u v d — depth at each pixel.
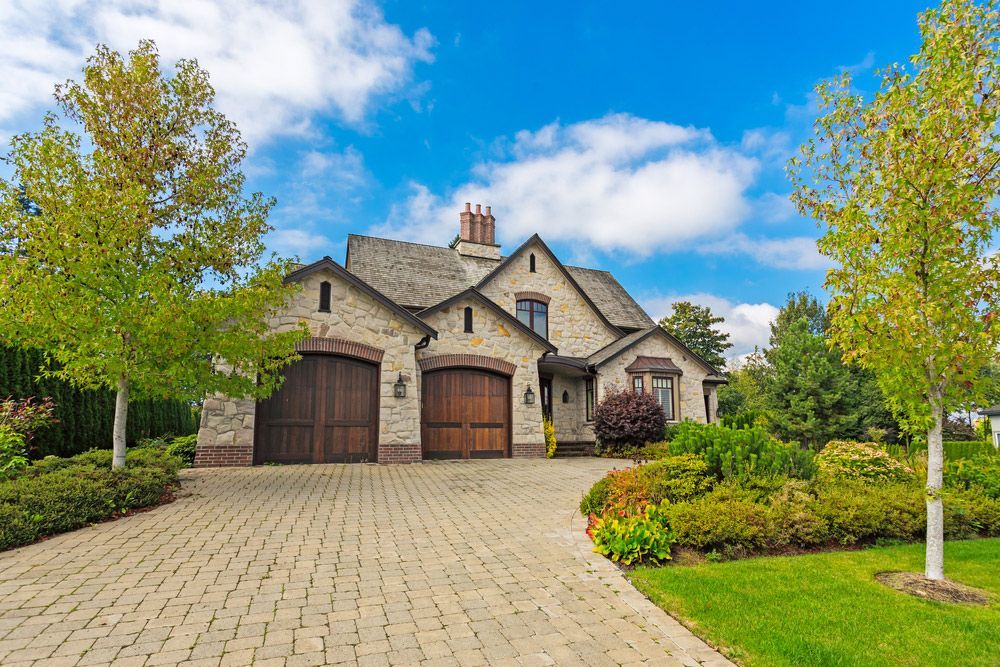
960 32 4.71
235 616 4.09
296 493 9.04
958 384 4.91
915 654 3.51
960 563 5.59
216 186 9.96
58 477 7.36
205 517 7.22
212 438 12.11
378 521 7.22
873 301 5.16
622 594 4.72
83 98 8.97
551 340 20.53
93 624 3.90
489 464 13.99
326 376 13.48
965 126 4.70
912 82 5.00
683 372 20.48
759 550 6.01
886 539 6.47
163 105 9.45
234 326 9.54
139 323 8.19
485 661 3.46
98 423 13.95
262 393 10.11
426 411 15.32
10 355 11.27
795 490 7.03
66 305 7.73
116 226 8.09
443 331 15.74
